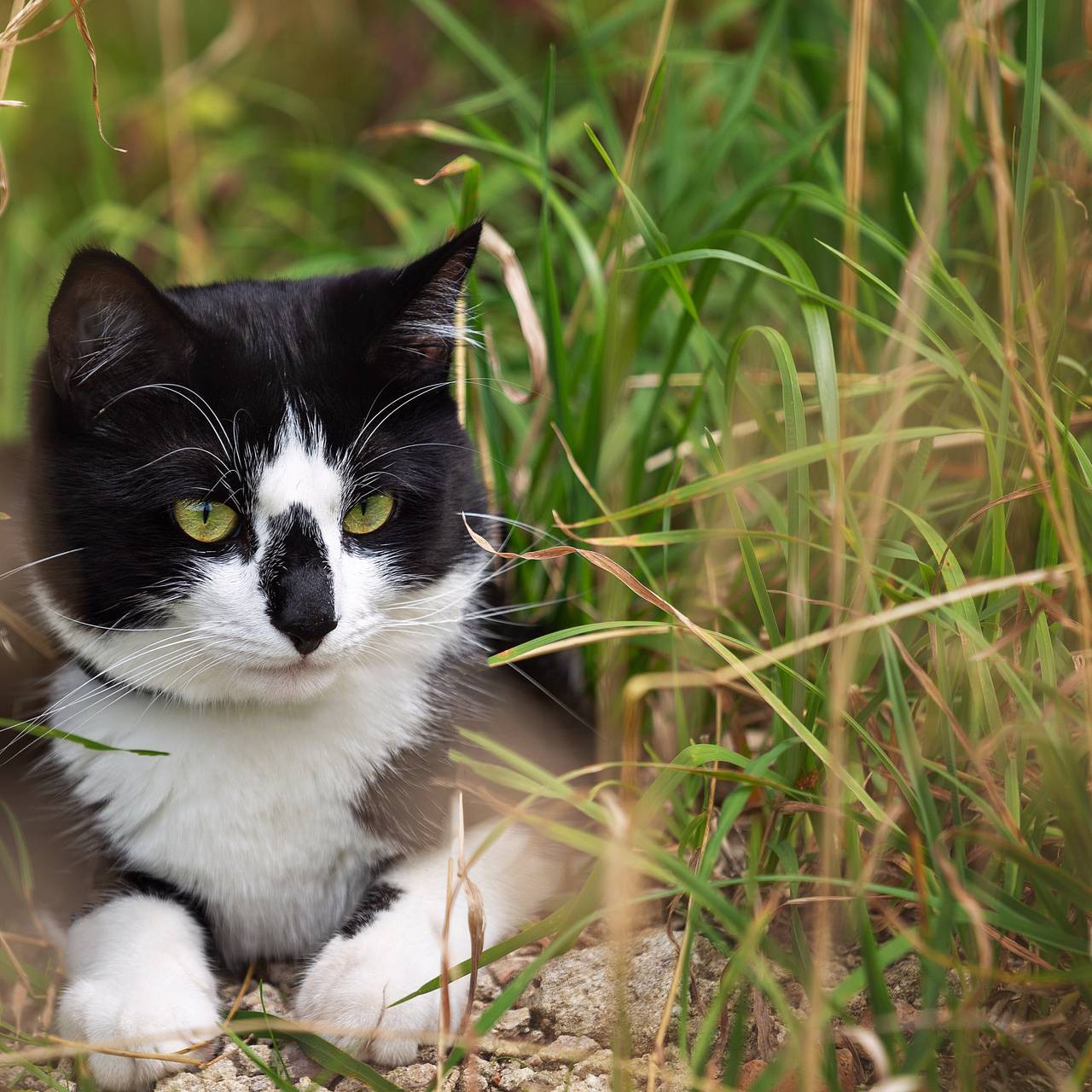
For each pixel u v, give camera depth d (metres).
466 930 2.29
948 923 1.87
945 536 2.88
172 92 4.61
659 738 2.81
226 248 4.61
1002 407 2.28
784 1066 1.82
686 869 1.95
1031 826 2.14
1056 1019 1.99
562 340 2.97
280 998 2.38
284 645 2.21
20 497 2.42
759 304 3.58
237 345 2.30
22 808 2.52
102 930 2.28
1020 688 2.01
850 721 2.14
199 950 2.32
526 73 4.87
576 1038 2.20
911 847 2.09
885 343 2.96
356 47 5.37
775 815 2.29
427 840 2.46
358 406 2.33
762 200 3.12
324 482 2.28
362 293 2.45
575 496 2.95
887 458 2.06
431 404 2.49
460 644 2.58
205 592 2.23
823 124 3.12
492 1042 2.14
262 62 5.35
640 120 2.92
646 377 3.31
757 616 2.87
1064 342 2.71
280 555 2.25
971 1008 1.88
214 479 2.23
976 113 3.18
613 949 1.86
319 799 2.37
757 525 2.94
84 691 2.41
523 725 2.73
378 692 2.41
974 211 3.21
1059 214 2.52
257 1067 2.13
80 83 4.25
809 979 2.01
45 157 4.90
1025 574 2.03
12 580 2.58
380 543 2.37
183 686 2.31
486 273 3.92
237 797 2.34
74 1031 2.13
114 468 2.24
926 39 3.32
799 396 2.34
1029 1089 1.98
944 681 2.17
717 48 4.54
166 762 2.33
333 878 2.47
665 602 2.20
